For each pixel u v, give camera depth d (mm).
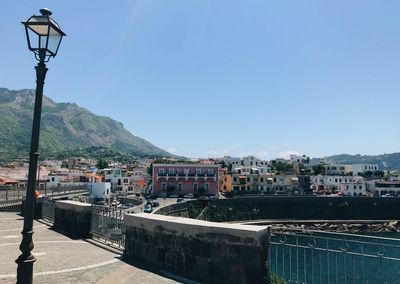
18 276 5984
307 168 154250
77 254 9922
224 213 80062
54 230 14562
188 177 93312
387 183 116938
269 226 7195
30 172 6055
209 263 7488
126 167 146625
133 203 67875
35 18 6133
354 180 125688
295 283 7328
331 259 24484
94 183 84312
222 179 115812
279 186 118250
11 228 15117
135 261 9086
